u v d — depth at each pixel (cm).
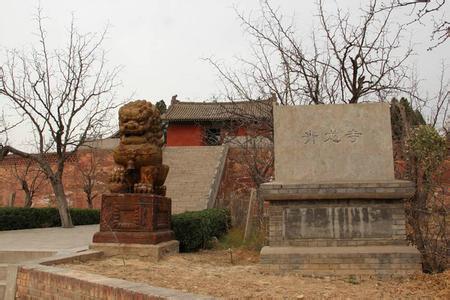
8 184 2664
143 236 855
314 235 738
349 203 737
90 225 2003
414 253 690
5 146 1684
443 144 748
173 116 3266
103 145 2706
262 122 1377
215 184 2267
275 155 771
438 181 752
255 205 1320
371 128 762
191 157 2545
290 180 761
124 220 870
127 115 924
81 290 558
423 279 656
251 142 1702
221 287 596
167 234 945
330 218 739
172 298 446
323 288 603
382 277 686
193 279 652
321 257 705
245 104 1667
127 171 914
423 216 759
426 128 766
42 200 2602
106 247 855
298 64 1348
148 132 941
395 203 730
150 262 816
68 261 764
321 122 773
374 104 768
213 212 1270
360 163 754
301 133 773
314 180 756
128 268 739
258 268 752
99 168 2677
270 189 738
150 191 899
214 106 3300
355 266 696
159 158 944
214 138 3175
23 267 686
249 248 1043
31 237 1265
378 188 714
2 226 1573
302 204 747
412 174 767
